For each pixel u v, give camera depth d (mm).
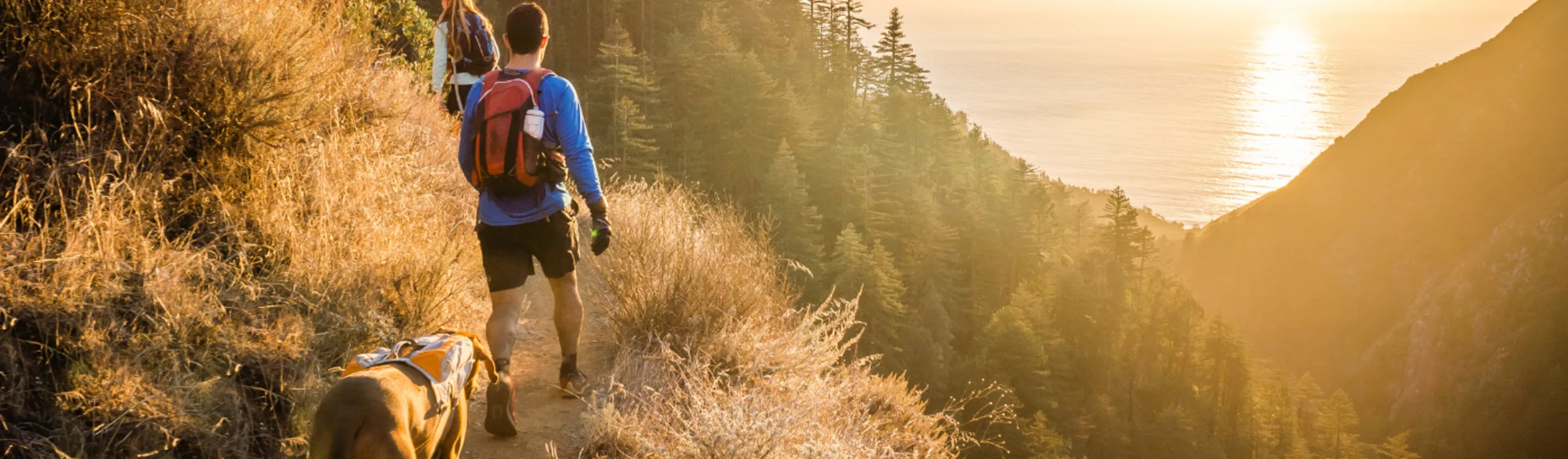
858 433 3963
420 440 2398
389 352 2541
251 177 3592
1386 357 135500
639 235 5293
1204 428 80750
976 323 82188
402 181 4738
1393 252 148000
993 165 122125
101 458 2367
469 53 5176
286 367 2914
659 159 85750
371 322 3383
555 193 3275
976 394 4695
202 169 3430
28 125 3041
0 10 3020
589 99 88938
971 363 65625
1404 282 143000
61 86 3092
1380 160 165875
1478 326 125500
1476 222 142250
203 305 2836
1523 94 152750
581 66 99000
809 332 4594
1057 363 73000
